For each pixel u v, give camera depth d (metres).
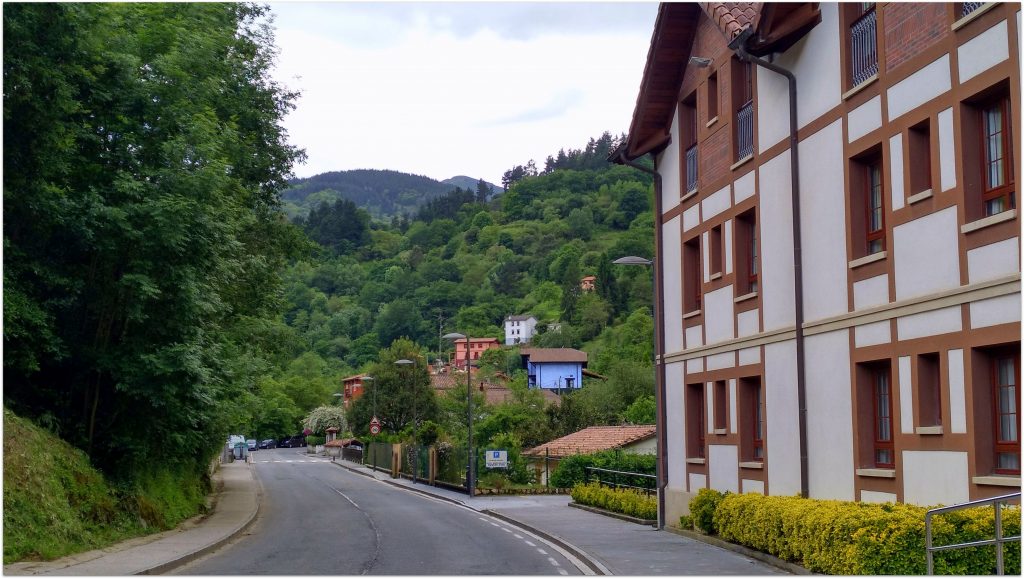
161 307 20.64
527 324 161.50
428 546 19.92
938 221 12.37
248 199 31.03
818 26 15.67
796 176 16.22
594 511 29.45
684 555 16.72
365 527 25.06
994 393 11.66
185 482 29.73
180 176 20.48
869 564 11.32
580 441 48.78
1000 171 11.62
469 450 38.69
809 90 15.94
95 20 18.50
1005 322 11.07
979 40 11.60
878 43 13.80
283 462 85.69
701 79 21.03
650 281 139.25
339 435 114.44
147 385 20.00
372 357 152.25
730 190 19.36
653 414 66.19
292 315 170.38
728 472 19.39
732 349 19.17
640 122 23.31
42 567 14.48
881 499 13.64
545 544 20.39
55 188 18.31
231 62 28.64
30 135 17.59
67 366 20.25
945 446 12.14
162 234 19.22
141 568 14.73
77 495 18.03
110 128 20.50
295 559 17.39
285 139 32.75
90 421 20.75
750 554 16.25
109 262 19.94
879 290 13.77
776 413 17.12
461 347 154.62
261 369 31.31
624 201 197.25
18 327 17.88
